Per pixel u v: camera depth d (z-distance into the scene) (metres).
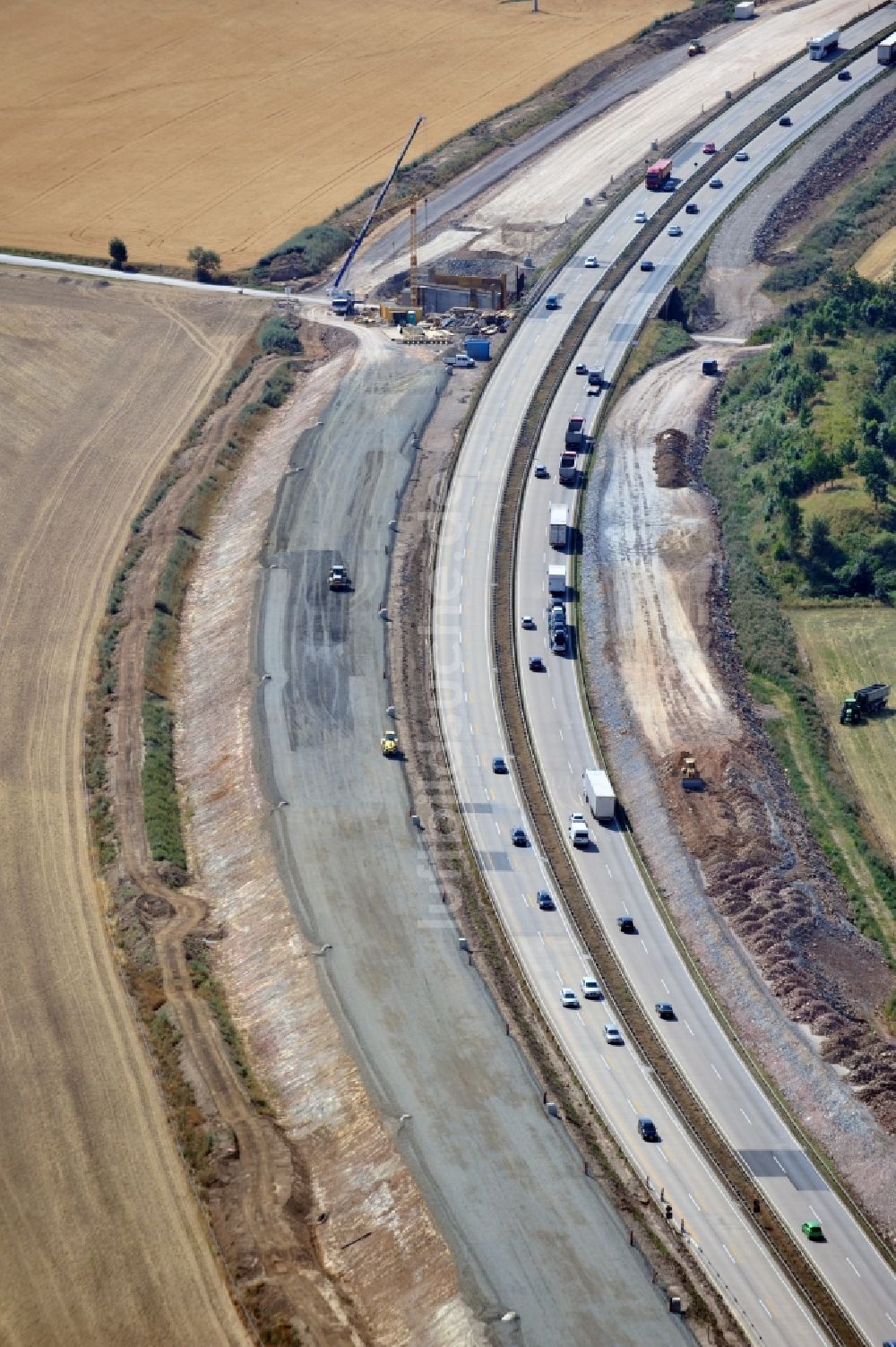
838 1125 119.12
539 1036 126.19
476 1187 111.50
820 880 143.50
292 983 129.88
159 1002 128.50
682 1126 119.25
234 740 157.75
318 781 151.38
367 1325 104.38
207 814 151.38
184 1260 107.62
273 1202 111.38
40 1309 104.50
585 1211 110.12
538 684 167.00
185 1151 115.44
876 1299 107.38
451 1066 121.56
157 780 154.75
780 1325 105.19
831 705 168.75
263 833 145.25
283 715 159.88
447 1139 115.25
